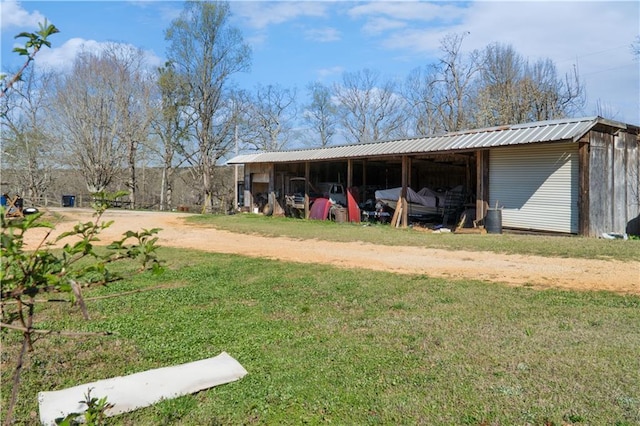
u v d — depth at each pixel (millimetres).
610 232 13398
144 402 3391
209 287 7344
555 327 4992
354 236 14117
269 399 3434
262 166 25203
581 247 10273
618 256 9203
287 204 23875
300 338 4801
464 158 19297
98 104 33812
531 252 10094
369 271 8609
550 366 3875
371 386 3605
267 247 12273
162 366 4137
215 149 38281
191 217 22203
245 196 26594
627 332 4762
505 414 3105
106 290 6988
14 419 3141
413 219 19516
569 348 4289
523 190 14047
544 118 29500
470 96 33562
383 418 3117
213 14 34656
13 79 1564
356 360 4141
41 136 32969
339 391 3533
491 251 10516
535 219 13750
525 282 7383
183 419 3178
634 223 14477
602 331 4809
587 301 6105
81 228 1585
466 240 12367
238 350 4492
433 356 4184
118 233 14820
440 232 14891
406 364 4020
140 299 6543
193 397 3494
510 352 4230
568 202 13000
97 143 33969
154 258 1714
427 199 19297
